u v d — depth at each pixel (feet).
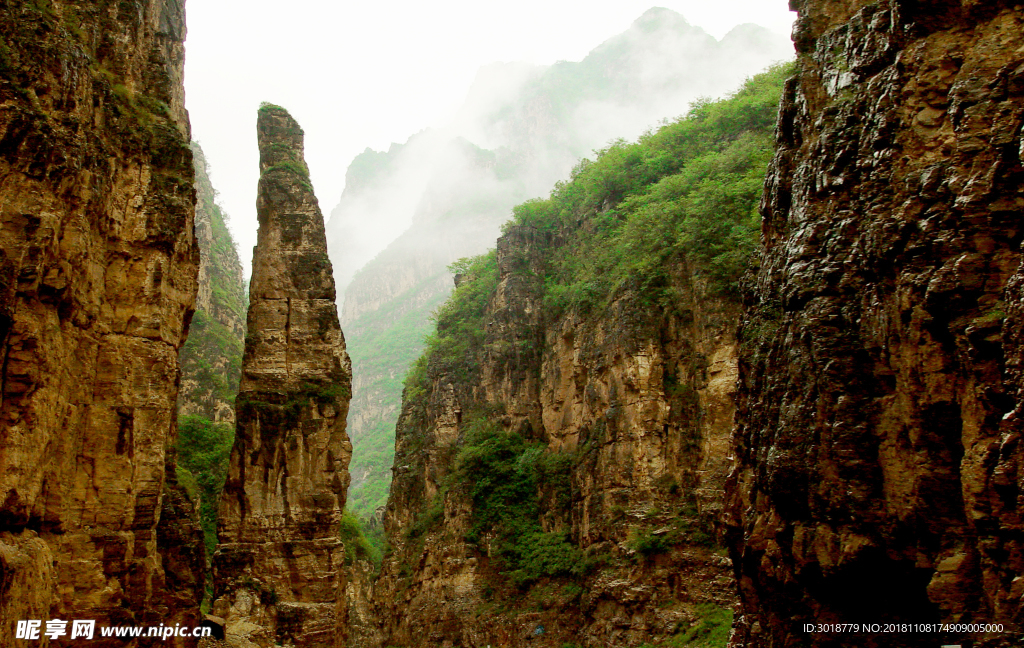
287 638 149.59
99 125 89.86
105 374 86.79
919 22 83.61
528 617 214.07
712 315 200.23
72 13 96.12
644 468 202.90
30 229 73.51
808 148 99.76
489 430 257.96
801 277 92.27
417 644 236.43
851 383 84.89
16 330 71.77
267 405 161.79
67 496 80.12
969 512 68.64
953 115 77.20
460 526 242.58
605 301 232.12
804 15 110.22
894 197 83.10
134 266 92.22
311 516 158.30
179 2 132.98
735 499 108.58
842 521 82.69
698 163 225.56
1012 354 64.85
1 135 74.08
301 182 176.55
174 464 110.63
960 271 72.43
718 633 167.53
